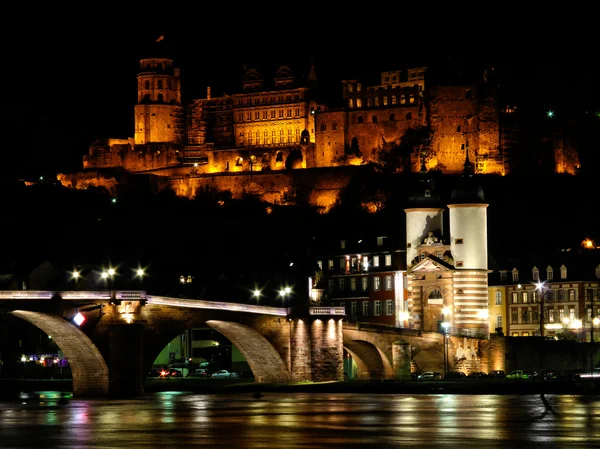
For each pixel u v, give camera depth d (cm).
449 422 15388
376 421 15612
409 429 14662
